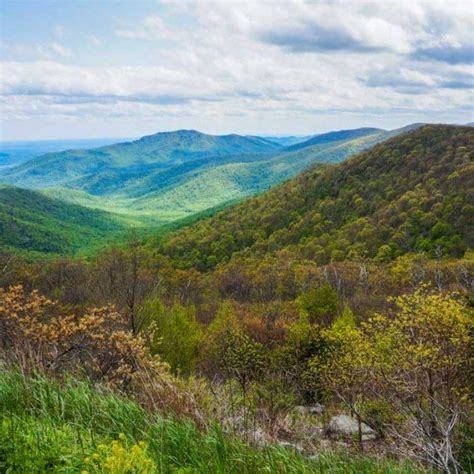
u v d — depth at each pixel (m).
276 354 13.22
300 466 4.18
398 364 7.65
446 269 42.12
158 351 15.20
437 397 7.53
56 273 35.41
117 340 6.92
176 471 3.72
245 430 4.82
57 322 7.00
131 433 4.21
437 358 7.37
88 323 7.02
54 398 4.59
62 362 6.62
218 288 53.41
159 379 5.72
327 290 27.27
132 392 5.64
